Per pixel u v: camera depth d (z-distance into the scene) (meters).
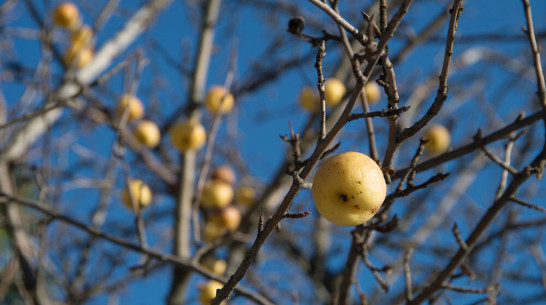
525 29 1.33
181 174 1.92
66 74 1.83
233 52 1.57
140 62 1.53
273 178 1.88
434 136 1.81
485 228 1.38
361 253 1.39
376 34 1.22
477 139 1.36
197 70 2.00
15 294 1.87
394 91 1.25
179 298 1.87
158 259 1.53
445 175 1.27
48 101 1.67
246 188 2.09
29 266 1.75
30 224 1.93
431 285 1.41
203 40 2.02
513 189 1.36
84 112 1.88
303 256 2.32
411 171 1.29
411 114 1.90
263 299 1.47
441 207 1.99
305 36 1.32
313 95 1.72
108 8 1.89
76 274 1.83
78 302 1.75
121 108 1.82
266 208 1.87
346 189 1.20
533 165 1.35
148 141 1.85
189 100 2.00
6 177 1.82
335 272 2.27
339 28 1.31
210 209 1.96
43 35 1.70
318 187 1.21
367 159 1.21
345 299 1.44
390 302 1.85
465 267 1.41
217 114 1.58
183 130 1.80
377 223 1.35
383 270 1.38
